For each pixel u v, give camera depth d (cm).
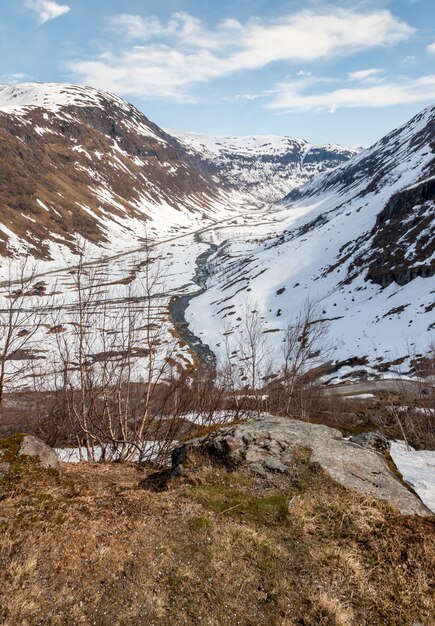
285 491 593
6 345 1095
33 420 1359
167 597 425
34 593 413
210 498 577
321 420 2130
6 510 521
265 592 439
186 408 1202
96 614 402
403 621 409
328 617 409
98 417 1016
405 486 654
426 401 2745
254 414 1548
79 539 484
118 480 680
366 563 472
